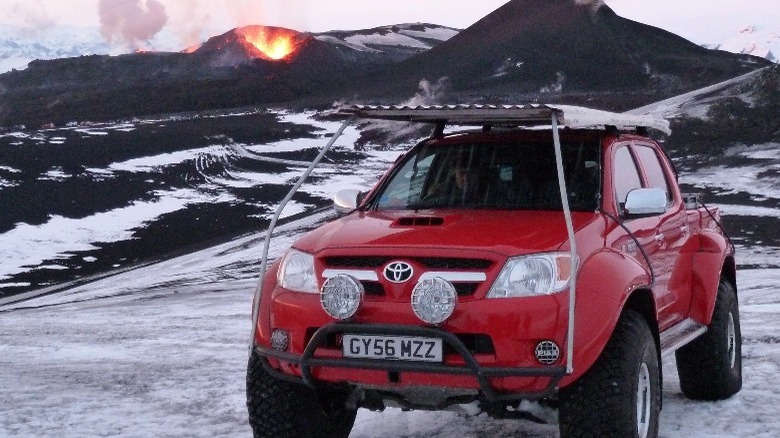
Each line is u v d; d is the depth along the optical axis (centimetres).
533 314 436
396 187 578
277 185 6750
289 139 10706
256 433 512
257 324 499
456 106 503
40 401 764
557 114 477
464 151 581
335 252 471
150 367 955
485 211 533
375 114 537
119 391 805
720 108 8938
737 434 573
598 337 446
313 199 5938
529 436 581
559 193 537
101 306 2436
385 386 456
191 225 5206
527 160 562
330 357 463
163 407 720
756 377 752
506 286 443
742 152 6600
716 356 648
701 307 631
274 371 488
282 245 4112
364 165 8375
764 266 2414
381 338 449
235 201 6031
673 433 579
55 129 12462
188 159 8600
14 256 4619
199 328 1391
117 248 4753
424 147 597
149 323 1561
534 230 476
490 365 439
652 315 515
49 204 6116
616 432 454
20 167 7769
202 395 763
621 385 454
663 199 511
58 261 4469
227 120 14925
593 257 470
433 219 505
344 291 450
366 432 600
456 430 600
